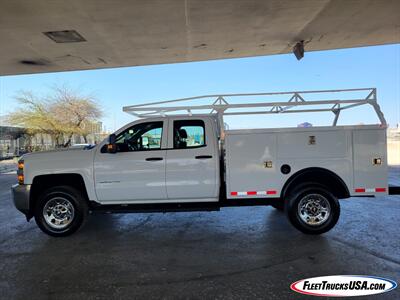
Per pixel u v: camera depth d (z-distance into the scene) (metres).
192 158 5.65
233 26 9.21
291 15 8.55
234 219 6.76
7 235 5.93
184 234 5.77
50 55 11.45
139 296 3.52
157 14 8.25
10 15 8.02
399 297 3.40
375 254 4.57
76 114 34.09
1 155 29.72
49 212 5.72
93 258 4.68
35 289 3.73
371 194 5.52
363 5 7.98
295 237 5.42
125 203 5.79
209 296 3.49
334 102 5.79
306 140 5.51
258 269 4.16
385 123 5.53
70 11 7.89
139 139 5.79
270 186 5.54
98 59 12.17
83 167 5.69
